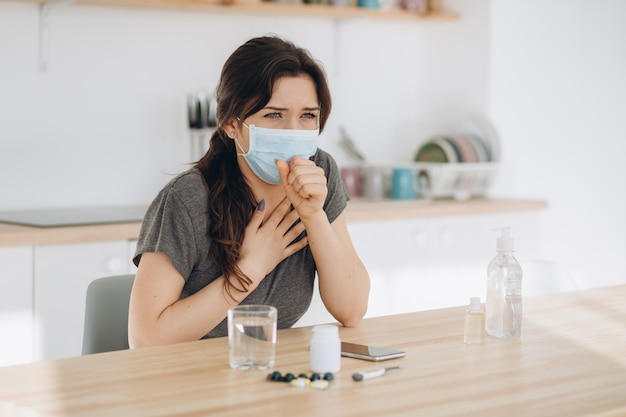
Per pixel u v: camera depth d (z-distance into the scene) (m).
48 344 2.79
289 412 1.22
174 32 3.67
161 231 1.77
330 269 1.84
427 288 3.71
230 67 1.80
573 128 4.27
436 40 4.35
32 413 1.23
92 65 3.48
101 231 2.86
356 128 4.24
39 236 2.74
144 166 3.63
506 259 1.74
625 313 2.00
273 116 1.79
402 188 3.95
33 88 3.35
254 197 1.87
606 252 4.29
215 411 1.23
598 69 4.24
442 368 1.48
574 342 1.69
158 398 1.29
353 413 1.22
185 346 1.62
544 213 4.20
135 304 1.73
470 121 4.23
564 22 4.25
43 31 3.34
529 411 1.25
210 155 1.87
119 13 3.53
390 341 1.69
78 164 3.47
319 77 1.81
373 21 4.24
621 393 1.35
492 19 4.11
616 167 4.26
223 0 3.52
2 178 3.31
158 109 3.65
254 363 1.45
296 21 4.00
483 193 4.21
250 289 1.79
